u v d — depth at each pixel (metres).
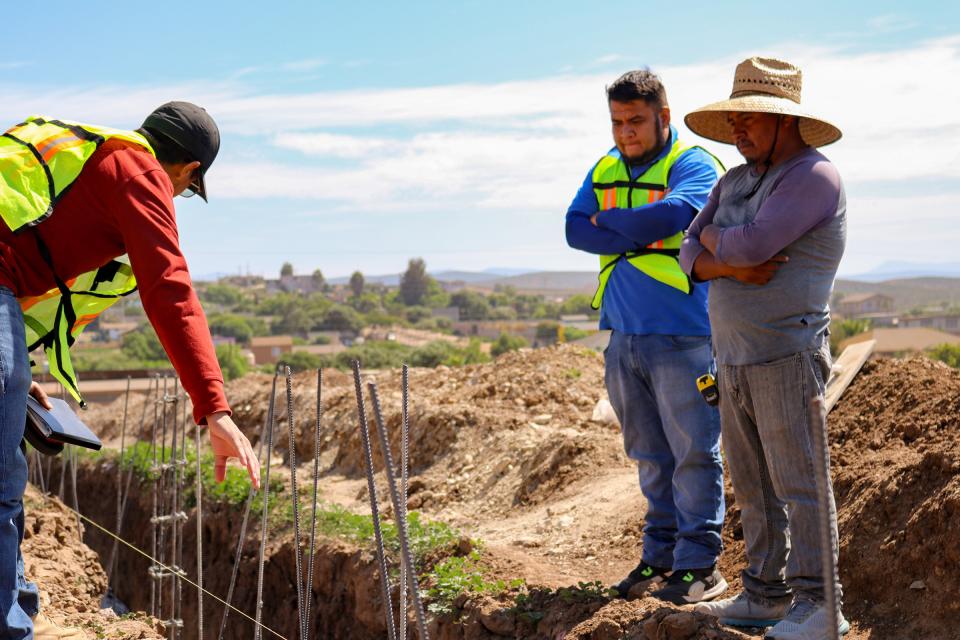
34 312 2.93
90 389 36.50
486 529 7.75
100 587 7.14
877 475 4.99
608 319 4.98
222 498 9.97
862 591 4.50
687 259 4.12
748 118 4.00
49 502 8.84
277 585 8.36
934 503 4.33
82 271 2.86
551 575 5.81
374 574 6.86
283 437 13.26
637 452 4.94
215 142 3.25
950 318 169.75
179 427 15.44
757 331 3.86
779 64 4.02
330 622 7.35
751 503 4.18
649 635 4.23
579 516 7.11
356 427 11.53
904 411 5.71
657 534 4.95
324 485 10.58
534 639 4.91
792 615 3.84
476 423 10.11
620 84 4.73
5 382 2.59
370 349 84.62
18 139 2.78
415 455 10.31
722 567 5.31
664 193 4.78
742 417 4.05
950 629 4.02
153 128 3.13
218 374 2.73
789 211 3.72
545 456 8.66
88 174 2.76
